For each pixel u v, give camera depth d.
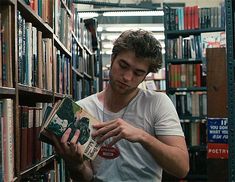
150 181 1.37
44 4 2.20
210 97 2.44
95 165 1.38
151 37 1.27
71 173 1.37
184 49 4.45
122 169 1.35
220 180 2.35
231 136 2.07
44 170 2.28
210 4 7.61
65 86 2.97
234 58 2.12
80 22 4.42
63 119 1.18
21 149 1.65
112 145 1.25
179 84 4.43
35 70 1.90
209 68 2.46
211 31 4.39
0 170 1.30
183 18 4.49
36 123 1.90
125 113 1.37
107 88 1.42
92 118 1.24
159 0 7.55
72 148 1.19
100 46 6.09
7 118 1.38
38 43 1.98
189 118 4.38
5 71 1.43
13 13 1.49
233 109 2.07
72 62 3.54
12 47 1.49
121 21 8.10
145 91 1.41
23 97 2.33
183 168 1.26
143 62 1.25
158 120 1.34
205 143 4.32
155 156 1.21
